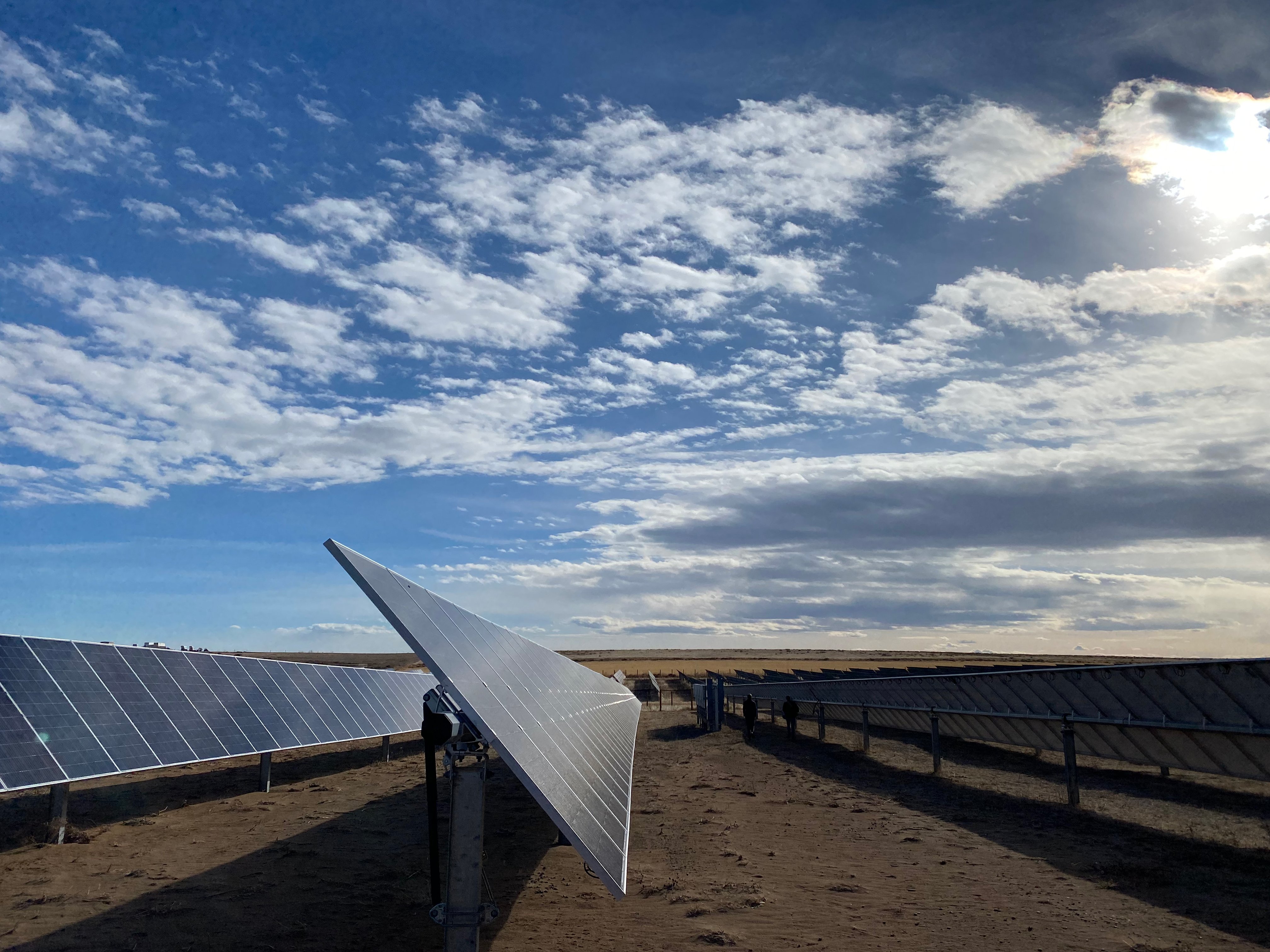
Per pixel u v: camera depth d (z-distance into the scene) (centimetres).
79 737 1742
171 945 1172
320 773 2998
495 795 2580
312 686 3002
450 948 940
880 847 1844
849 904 1395
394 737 4425
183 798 2409
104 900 1382
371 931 1247
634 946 1179
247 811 2205
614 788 1523
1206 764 1983
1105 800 2423
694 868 1656
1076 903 1393
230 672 2547
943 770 3188
